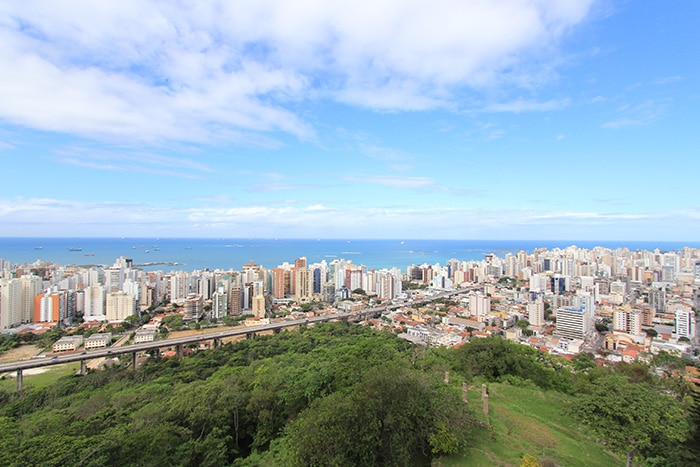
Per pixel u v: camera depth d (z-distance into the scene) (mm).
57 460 16750
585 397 21672
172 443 22297
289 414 28578
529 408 27094
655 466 18094
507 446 20984
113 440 19125
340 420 18344
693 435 15961
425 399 20969
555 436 22531
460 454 19844
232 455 26922
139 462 19531
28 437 20578
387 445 18453
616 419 19266
